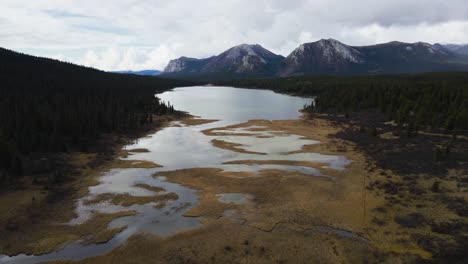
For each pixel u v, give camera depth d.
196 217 39.84
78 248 33.31
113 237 35.34
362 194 45.72
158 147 76.38
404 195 44.28
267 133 92.75
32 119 74.44
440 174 51.00
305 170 57.97
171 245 33.78
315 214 40.12
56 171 54.97
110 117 93.81
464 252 30.59
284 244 33.72
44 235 35.56
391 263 30.02
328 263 30.58
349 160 64.12
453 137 74.06
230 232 36.19
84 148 68.62
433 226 35.72
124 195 46.72
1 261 31.08
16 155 52.91
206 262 30.97
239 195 46.53
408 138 77.62
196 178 53.91
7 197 44.00
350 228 36.56
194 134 92.12
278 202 43.88
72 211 41.38
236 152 71.38
